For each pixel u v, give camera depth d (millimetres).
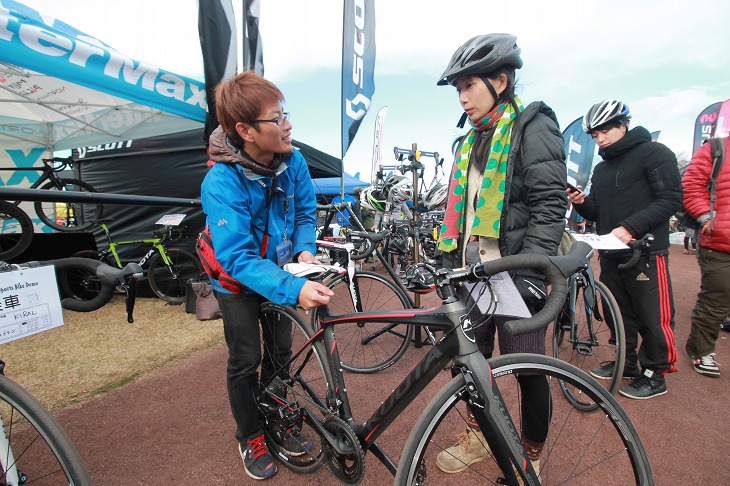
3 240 3912
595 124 2342
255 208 1520
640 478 1211
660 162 2162
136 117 4605
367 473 1788
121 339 3625
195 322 4105
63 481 1757
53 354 3281
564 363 1229
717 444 1910
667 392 2391
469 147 1674
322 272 1452
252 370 1713
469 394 1142
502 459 1168
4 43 2219
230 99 1349
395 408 1293
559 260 991
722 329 3379
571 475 1715
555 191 1320
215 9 3375
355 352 2895
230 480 1778
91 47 2619
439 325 1190
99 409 2377
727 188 2412
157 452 1970
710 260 2510
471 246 1575
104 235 5594
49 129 5719
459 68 1448
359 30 4145
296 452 1786
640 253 2123
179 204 2340
